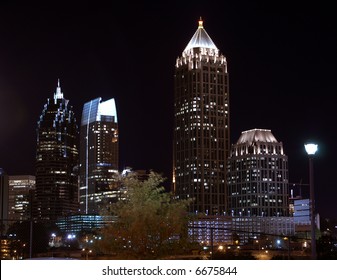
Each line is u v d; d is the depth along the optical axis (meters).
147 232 41.91
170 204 44.31
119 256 41.81
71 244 111.88
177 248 42.78
